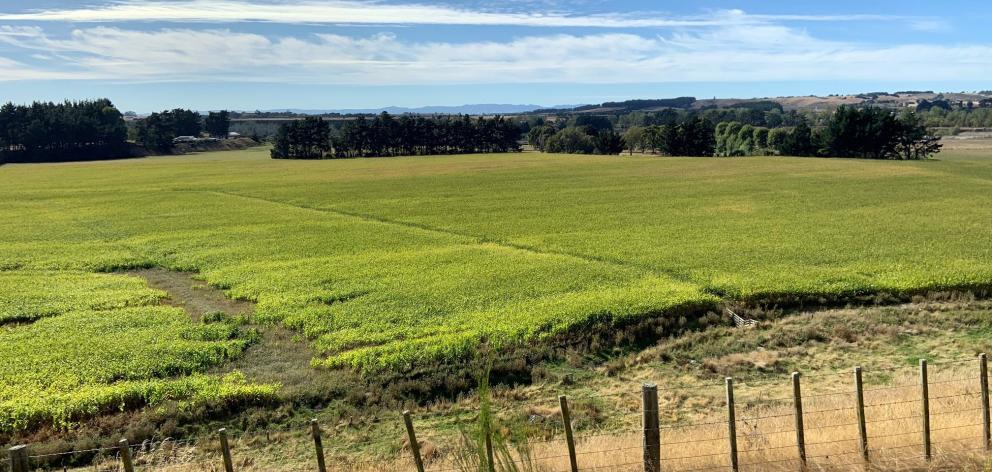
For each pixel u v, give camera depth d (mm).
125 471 9695
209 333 24594
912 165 107625
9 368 20797
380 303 28547
